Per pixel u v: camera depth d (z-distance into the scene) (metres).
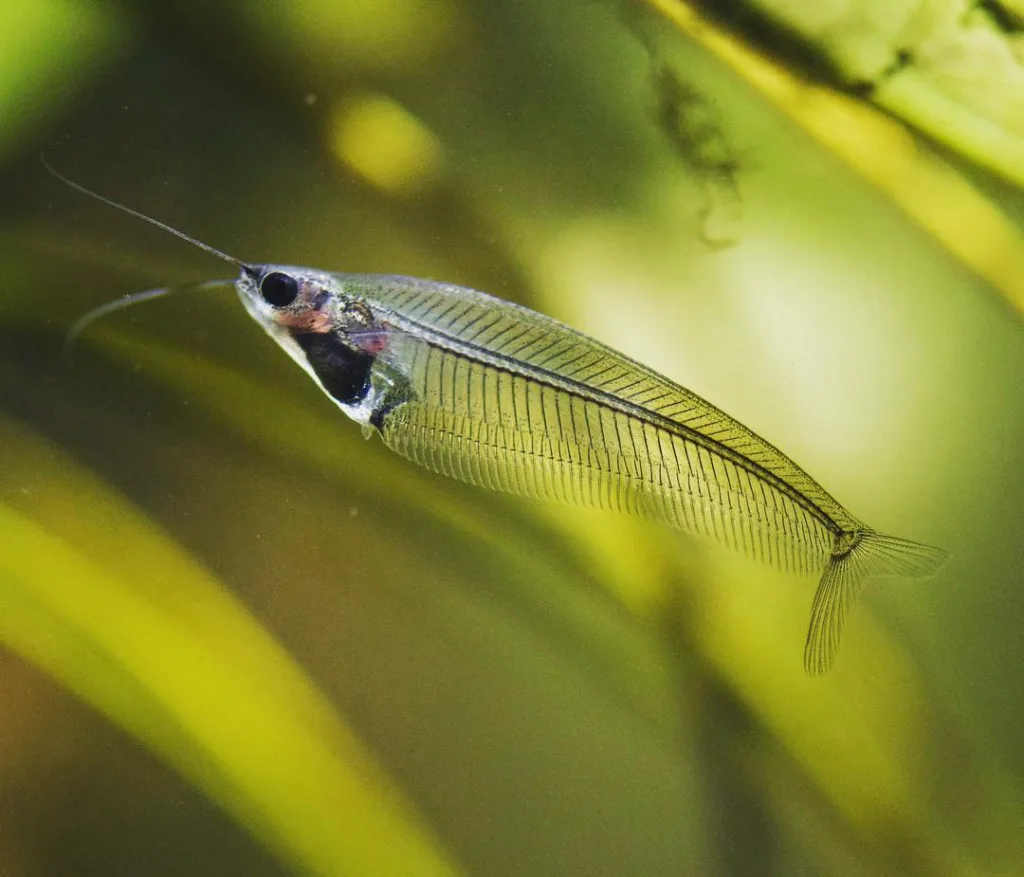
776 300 0.36
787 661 0.35
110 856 0.34
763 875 0.35
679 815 0.35
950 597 0.36
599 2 0.36
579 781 0.35
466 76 0.36
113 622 0.35
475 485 0.35
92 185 0.36
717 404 0.36
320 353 0.34
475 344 0.34
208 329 0.36
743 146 0.36
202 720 0.34
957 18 0.36
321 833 0.34
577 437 0.34
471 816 0.35
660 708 0.35
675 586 0.35
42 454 0.36
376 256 0.36
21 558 0.35
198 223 0.36
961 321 0.36
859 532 0.34
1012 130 0.36
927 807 0.35
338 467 0.36
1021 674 0.35
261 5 0.36
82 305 0.36
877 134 0.36
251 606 0.35
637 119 0.36
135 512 0.35
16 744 0.34
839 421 0.36
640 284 0.36
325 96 0.36
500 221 0.36
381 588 0.35
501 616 0.35
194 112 0.37
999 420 0.36
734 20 0.36
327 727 0.35
